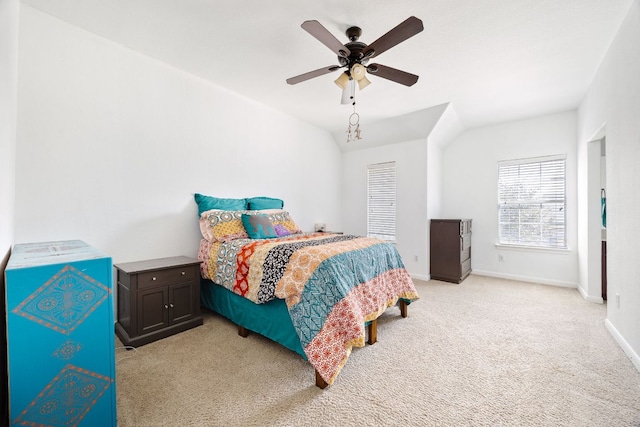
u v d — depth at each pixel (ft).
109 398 4.27
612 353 6.88
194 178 10.05
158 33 7.52
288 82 7.72
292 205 14.26
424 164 14.70
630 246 6.67
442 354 6.86
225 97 10.97
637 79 6.18
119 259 8.18
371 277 7.62
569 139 13.03
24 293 3.72
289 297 6.31
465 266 14.74
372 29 7.17
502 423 4.57
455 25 6.95
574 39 7.54
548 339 7.66
